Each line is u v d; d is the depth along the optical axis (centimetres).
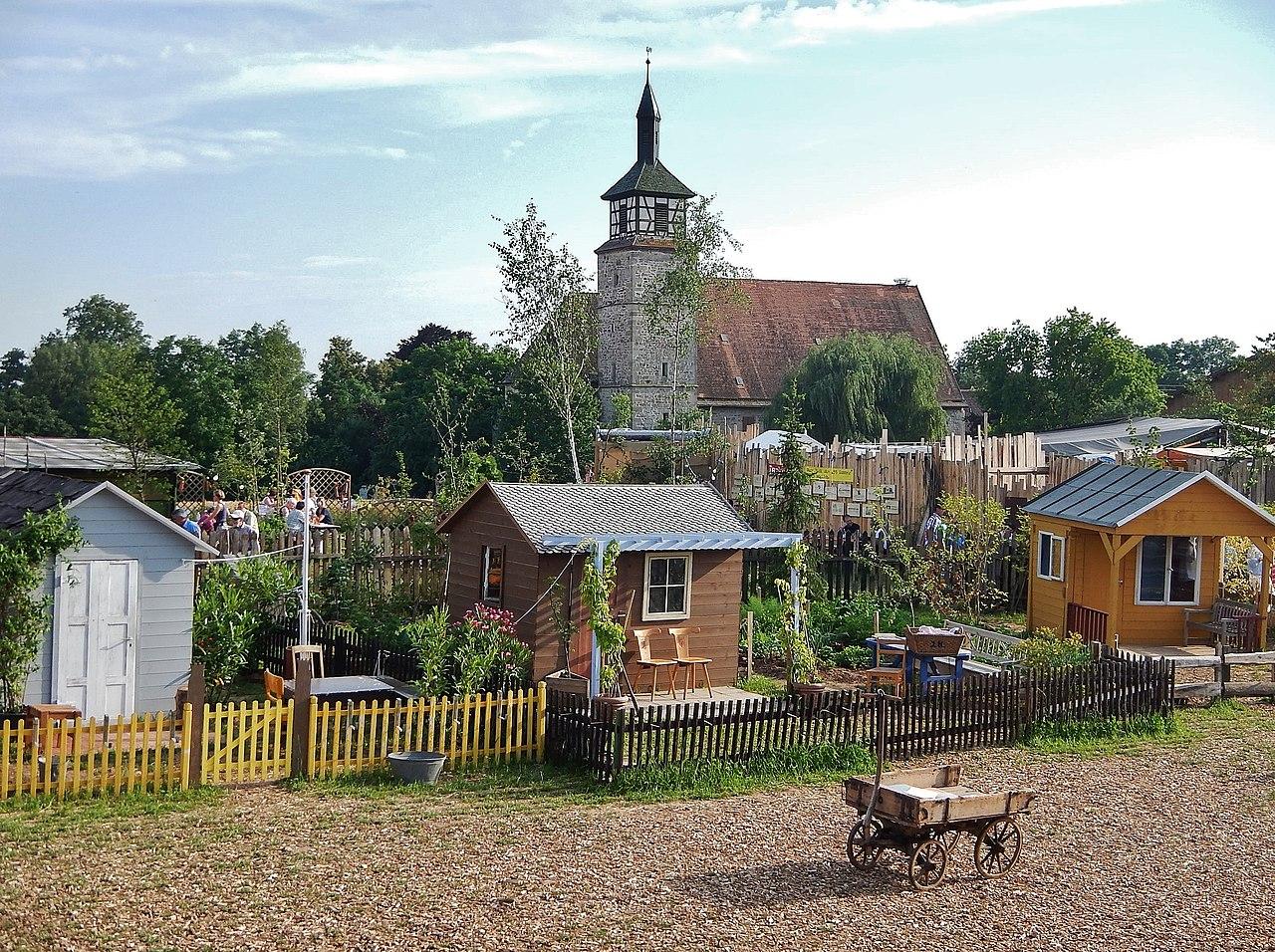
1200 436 4522
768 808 1559
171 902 1157
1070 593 2709
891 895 1253
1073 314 8894
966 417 8750
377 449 7869
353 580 2656
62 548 1705
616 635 1944
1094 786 1709
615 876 1278
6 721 1548
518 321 5119
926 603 2991
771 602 2695
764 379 8206
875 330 8656
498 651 1909
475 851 1340
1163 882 1320
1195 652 2569
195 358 7262
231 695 2045
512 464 5422
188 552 1841
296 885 1214
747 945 1113
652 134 8044
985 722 1919
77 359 10769
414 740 1695
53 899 1150
